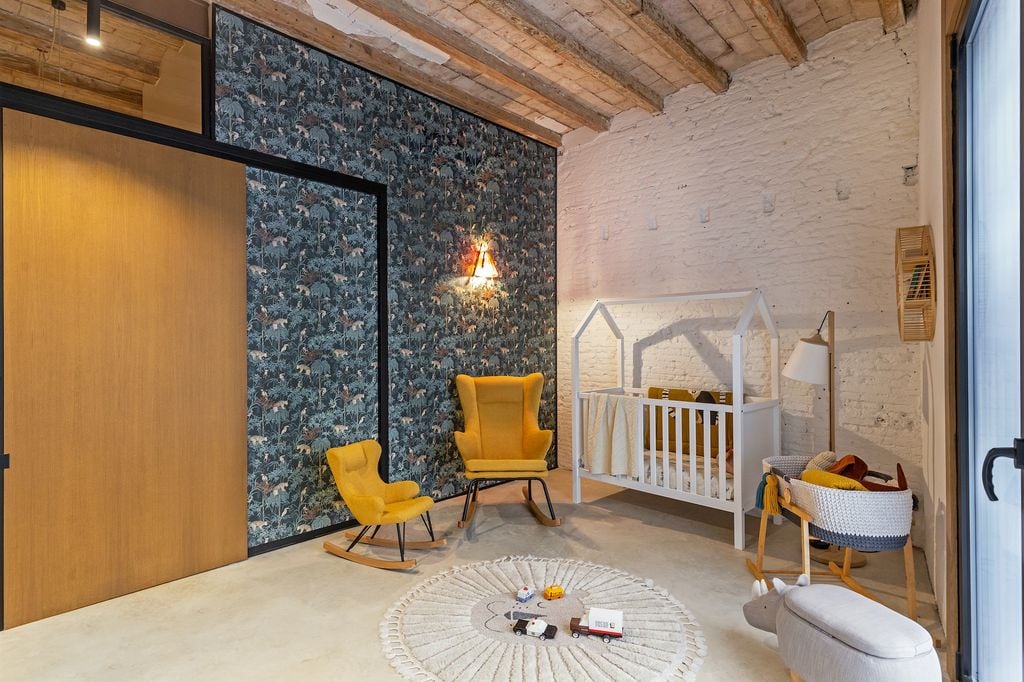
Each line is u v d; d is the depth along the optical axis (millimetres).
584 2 3457
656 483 3766
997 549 1731
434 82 4215
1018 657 1551
